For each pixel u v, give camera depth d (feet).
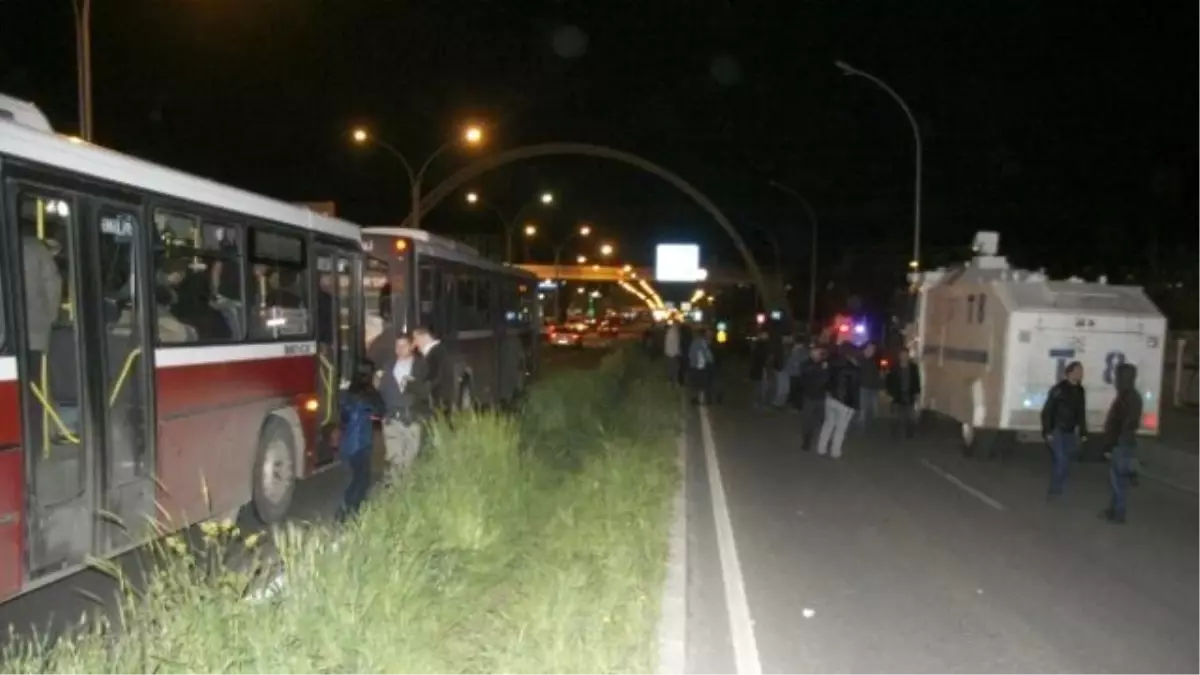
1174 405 89.56
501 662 20.84
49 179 25.05
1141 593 32.91
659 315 265.95
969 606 30.86
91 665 16.63
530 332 110.73
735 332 268.00
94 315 26.76
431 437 37.86
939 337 74.02
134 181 29.12
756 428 81.51
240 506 36.55
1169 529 43.75
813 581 33.47
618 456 42.60
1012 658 26.17
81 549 26.04
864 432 79.10
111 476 27.37
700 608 30.04
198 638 17.56
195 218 32.86
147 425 29.45
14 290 23.45
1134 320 61.21
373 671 18.04
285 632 18.17
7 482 23.11
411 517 27.40
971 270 70.69
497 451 37.32
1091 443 61.31
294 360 40.52
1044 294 62.18
